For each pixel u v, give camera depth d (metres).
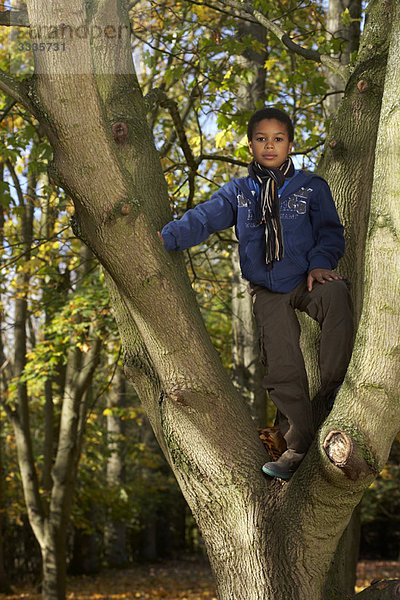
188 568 25.59
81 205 2.49
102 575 21.06
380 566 25.81
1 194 6.27
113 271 2.58
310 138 7.53
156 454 24.77
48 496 13.32
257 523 2.72
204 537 2.88
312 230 2.88
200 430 2.78
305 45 8.68
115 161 2.46
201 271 10.17
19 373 12.10
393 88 2.33
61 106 2.37
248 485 2.76
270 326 2.81
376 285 2.28
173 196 6.71
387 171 2.31
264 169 2.85
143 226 2.53
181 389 2.71
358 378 2.33
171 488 26.20
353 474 2.35
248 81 7.19
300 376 2.76
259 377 9.18
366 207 3.80
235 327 9.34
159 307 2.62
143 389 3.08
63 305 11.29
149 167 3.06
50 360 10.46
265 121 2.86
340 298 2.71
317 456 2.48
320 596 2.72
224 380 2.79
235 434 2.79
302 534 2.65
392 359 2.26
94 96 2.40
